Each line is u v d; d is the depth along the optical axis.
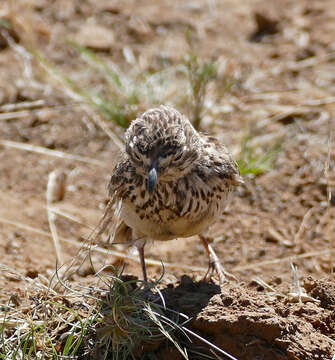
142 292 8.70
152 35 17.81
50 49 17.25
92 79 16.14
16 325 8.70
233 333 8.08
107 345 8.17
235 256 11.26
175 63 16.59
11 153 14.21
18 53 17.09
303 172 13.02
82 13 18.62
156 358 8.33
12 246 11.50
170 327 8.34
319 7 18.56
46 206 12.79
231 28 18.16
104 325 8.47
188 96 14.88
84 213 12.59
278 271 10.73
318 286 9.12
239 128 14.48
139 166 8.43
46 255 11.36
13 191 13.20
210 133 14.29
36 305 9.01
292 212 12.17
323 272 10.56
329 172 12.87
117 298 8.37
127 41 17.59
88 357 8.30
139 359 8.34
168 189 8.80
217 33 17.92
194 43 17.47
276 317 8.07
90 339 8.41
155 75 15.75
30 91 15.84
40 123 15.02
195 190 8.93
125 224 10.12
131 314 8.33
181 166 8.52
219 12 18.92
